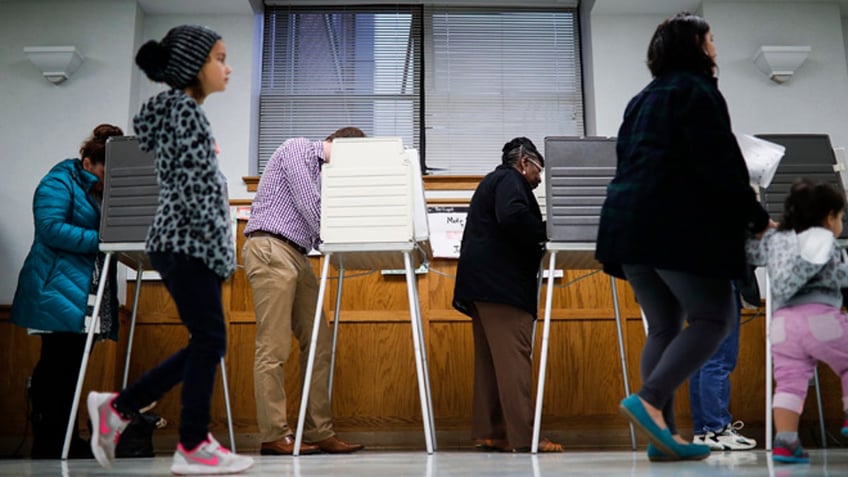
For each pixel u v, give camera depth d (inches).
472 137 187.5
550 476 58.6
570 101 190.1
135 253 115.1
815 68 173.2
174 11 177.2
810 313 77.6
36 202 115.0
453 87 190.2
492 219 110.4
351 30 193.2
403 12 194.1
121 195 111.9
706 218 66.7
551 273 104.9
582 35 191.3
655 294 74.8
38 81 164.4
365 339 133.5
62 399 114.7
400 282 135.3
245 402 131.2
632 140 72.4
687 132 67.4
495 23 194.4
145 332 134.3
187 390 64.2
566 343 132.7
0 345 134.3
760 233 72.7
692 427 129.6
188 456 64.7
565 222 106.0
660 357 74.7
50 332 114.3
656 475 58.2
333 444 112.2
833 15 175.9
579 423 130.6
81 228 113.7
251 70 176.7
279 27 192.5
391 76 190.7
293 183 110.0
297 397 131.3
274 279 107.8
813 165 109.9
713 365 108.1
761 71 172.2
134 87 167.8
